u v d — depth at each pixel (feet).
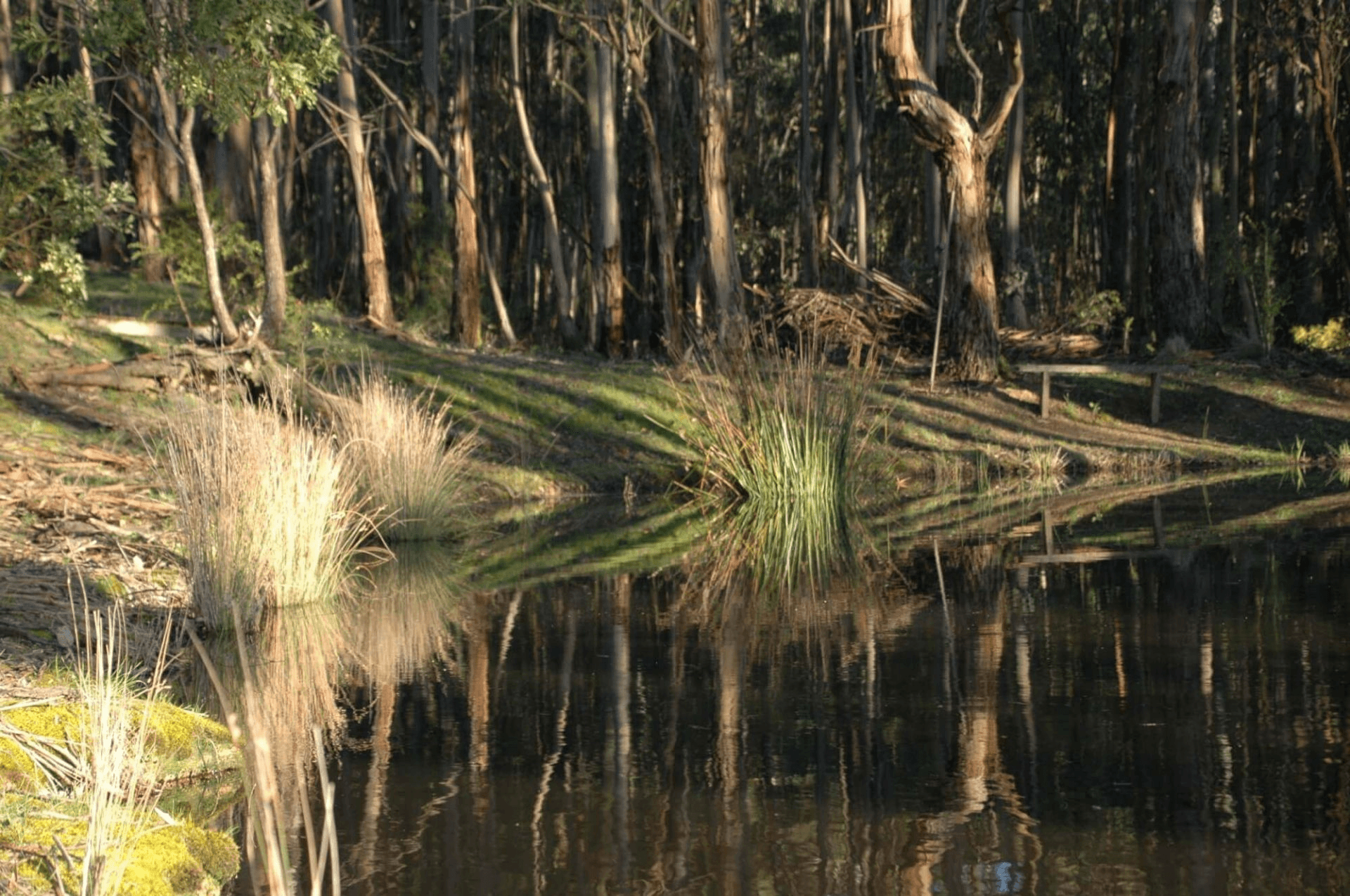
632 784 15.38
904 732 17.35
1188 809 14.05
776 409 46.91
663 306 83.20
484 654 23.07
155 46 39.24
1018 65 68.33
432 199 95.30
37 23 42.29
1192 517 40.50
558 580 31.68
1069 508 44.32
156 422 43.14
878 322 75.87
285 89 37.17
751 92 133.08
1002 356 73.46
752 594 28.91
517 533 41.86
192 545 25.18
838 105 105.70
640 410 60.23
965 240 70.44
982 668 20.84
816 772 15.70
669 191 103.14
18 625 22.08
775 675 20.89
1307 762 15.49
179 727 16.78
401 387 56.08
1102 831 13.44
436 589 30.55
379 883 12.50
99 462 41.63
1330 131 83.92
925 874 12.37
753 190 135.33
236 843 13.76
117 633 22.59
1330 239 108.06
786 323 75.15
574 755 16.61
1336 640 22.12
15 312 55.72
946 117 69.10
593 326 108.47
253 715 9.70
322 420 42.29
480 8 87.97
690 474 54.24
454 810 14.61
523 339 95.81
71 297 38.96
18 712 16.07
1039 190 145.69
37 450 41.50
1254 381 69.56
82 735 14.67
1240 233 82.79
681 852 13.12
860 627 24.67
